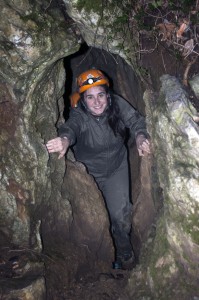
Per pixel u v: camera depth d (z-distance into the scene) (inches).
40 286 138.6
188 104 130.6
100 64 232.1
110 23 146.1
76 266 163.8
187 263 138.8
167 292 142.5
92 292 156.3
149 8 148.1
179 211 136.2
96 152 174.9
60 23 144.7
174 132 133.0
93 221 178.1
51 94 160.2
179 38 146.6
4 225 152.7
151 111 151.0
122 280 169.2
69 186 173.5
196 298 136.2
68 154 175.6
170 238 142.6
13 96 147.6
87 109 162.6
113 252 185.3
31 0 138.9
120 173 182.2
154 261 148.9
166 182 141.5
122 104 167.6
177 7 145.3
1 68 141.8
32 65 142.9
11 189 151.5
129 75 200.4
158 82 151.2
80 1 141.1
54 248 163.0
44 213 161.8
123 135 171.6
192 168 129.6
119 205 181.5
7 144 150.2
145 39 151.6
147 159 170.2
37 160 154.3
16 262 145.7
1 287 133.7
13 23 136.4
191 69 145.7
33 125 153.2
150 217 177.3
